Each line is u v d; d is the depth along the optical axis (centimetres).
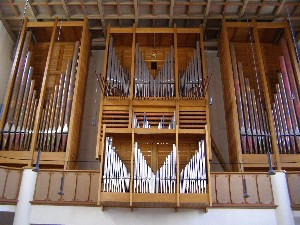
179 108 1552
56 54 1773
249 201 1212
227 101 1677
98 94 1806
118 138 1302
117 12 1736
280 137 1480
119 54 1802
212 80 1822
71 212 1205
